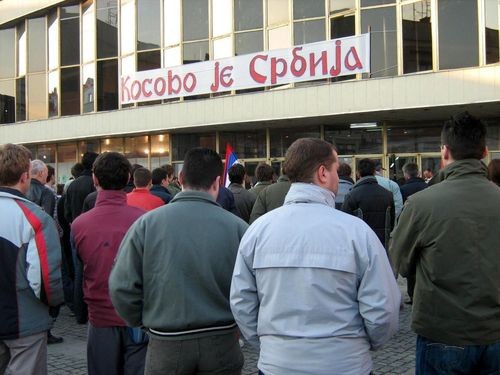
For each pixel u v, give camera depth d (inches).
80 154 805.2
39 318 123.4
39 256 119.6
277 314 82.9
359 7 563.8
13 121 871.7
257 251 86.4
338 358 80.0
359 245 82.2
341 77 566.6
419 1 531.2
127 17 727.7
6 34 882.1
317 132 630.5
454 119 104.0
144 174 187.8
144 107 680.4
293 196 88.0
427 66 527.8
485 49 499.8
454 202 97.9
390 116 565.6
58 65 802.2
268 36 623.8
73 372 184.4
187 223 101.3
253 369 183.6
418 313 101.7
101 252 125.2
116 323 123.6
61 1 784.3
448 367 98.2
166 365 98.1
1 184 124.7
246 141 671.8
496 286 95.9
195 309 98.3
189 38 676.7
